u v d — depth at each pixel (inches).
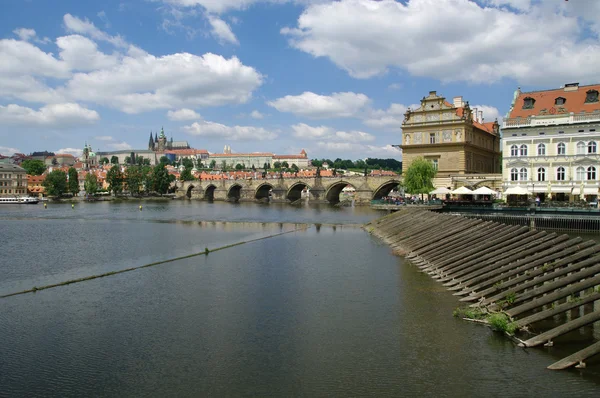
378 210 5664.4
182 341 1076.5
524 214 3161.9
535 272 1316.4
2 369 938.7
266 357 980.6
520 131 3912.4
